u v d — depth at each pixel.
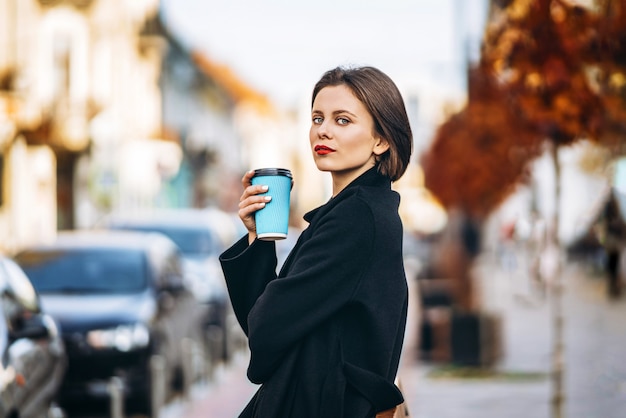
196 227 22.73
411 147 3.82
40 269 15.02
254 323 3.50
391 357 3.56
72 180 42.78
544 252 36.38
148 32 53.97
